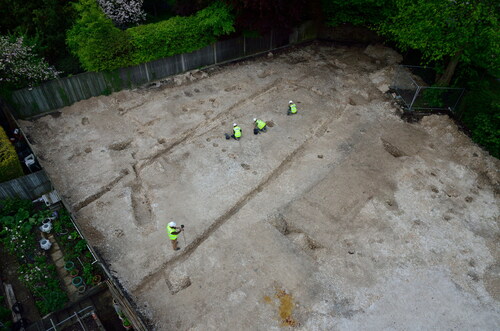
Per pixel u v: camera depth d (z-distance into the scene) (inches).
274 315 427.5
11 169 572.1
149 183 593.9
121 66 781.3
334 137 696.4
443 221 542.6
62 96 746.8
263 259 483.5
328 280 462.6
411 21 725.3
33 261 526.9
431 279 468.8
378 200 569.9
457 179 613.9
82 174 608.7
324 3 932.0
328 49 1014.4
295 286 454.6
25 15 756.6
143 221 545.6
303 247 507.8
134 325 415.5
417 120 747.4
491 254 501.4
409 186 596.7
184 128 707.4
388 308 437.7
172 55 843.4
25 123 708.0
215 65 925.8
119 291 431.8
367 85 843.4
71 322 463.8
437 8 647.8
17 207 573.6
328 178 604.4
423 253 498.9
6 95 681.0
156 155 653.9
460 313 436.8
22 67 679.1
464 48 679.1
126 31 773.3
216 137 688.4
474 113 706.2
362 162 638.5
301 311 431.5
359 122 737.0
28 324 459.5
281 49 1010.7
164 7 1045.2
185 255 496.4
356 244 506.3
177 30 805.2
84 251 530.0
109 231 518.6
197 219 533.6
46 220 562.6
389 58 936.9
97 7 745.6
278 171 625.9
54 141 677.3
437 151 669.9
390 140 691.4
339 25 1027.3
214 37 871.7
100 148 663.8
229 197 568.4
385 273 473.4
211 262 480.4
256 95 813.2
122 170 618.2
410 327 421.7
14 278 510.6
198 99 792.9
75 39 725.3
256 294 446.9
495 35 595.2
